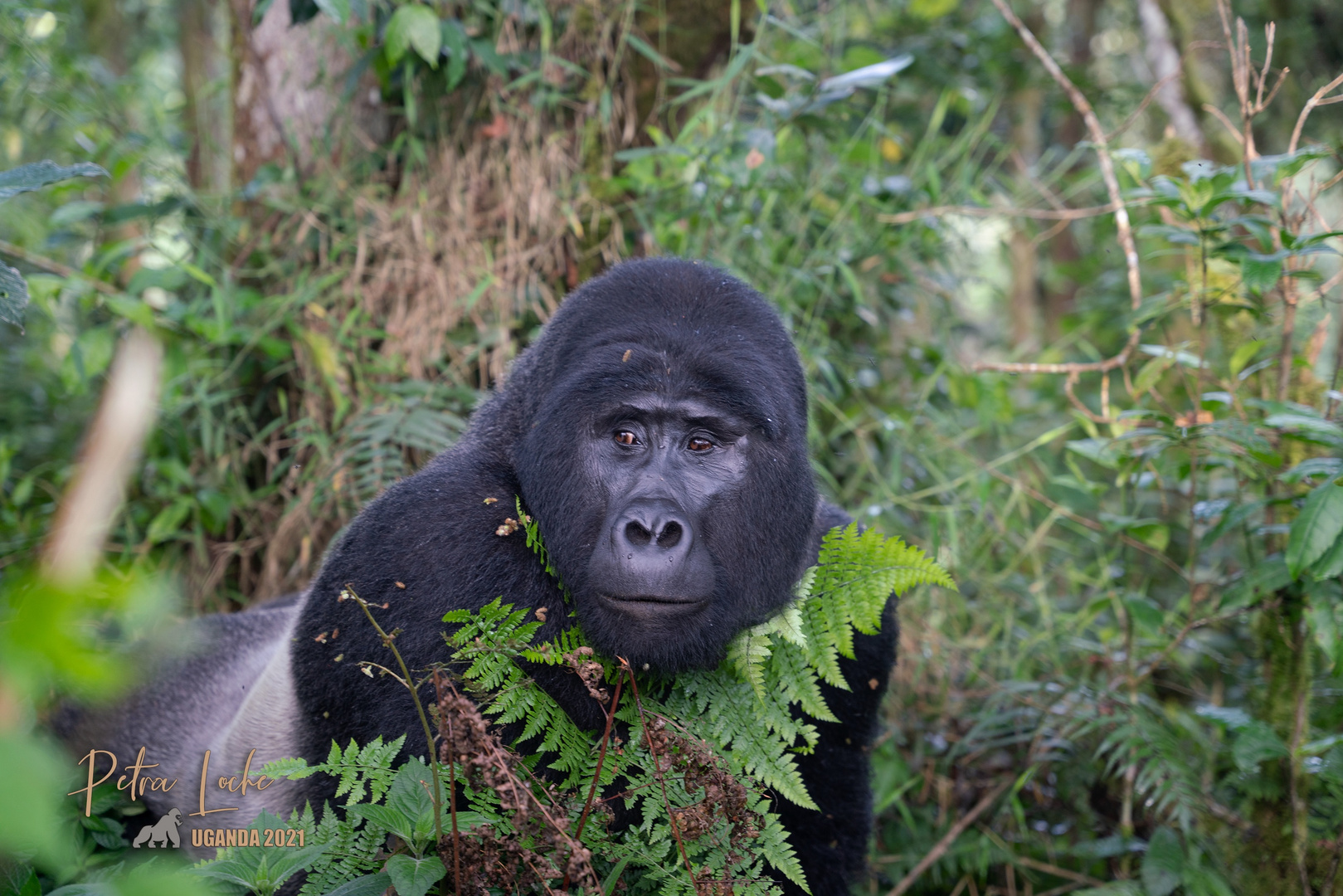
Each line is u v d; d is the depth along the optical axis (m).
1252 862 4.75
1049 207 8.80
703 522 3.62
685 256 6.14
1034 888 5.31
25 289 3.84
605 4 6.63
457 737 2.87
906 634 6.00
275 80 6.88
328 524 6.26
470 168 6.67
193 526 6.48
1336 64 10.30
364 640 3.76
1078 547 7.18
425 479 3.95
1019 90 10.32
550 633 3.71
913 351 7.66
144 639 4.30
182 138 7.83
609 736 3.57
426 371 6.45
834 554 3.68
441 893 3.30
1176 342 7.39
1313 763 4.57
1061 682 5.89
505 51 6.63
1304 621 4.67
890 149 8.34
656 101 6.79
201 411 6.33
